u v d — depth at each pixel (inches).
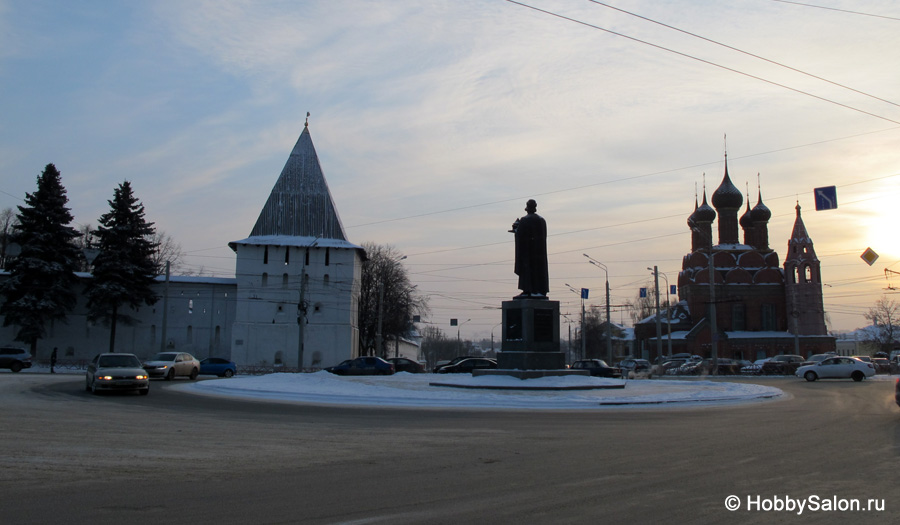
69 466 436.5
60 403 896.3
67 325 2667.3
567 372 1218.6
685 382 1456.7
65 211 2518.5
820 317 3533.5
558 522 305.9
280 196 2918.3
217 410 836.6
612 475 414.0
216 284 2842.0
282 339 2800.2
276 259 2849.4
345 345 2834.6
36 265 2406.5
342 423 701.3
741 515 318.7
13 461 450.3
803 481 393.7
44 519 307.0
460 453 502.0
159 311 2763.3
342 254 2896.2
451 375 1343.5
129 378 1074.1
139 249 2657.5
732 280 3622.0
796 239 3595.0
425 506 335.3
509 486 382.6
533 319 1224.2
